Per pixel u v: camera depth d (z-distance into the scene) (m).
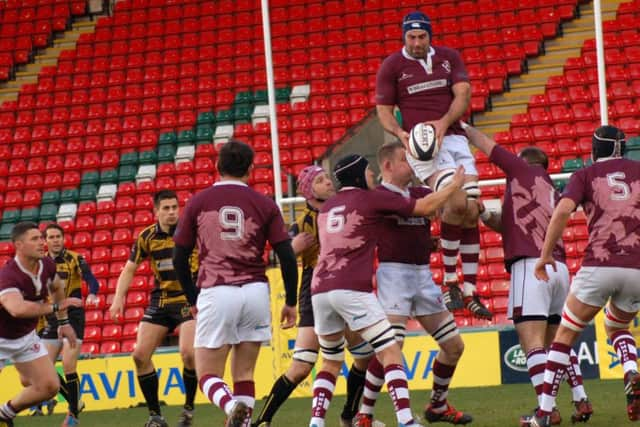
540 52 68.50
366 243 23.69
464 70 25.84
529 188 26.12
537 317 25.77
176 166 67.12
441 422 29.41
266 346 43.47
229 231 22.58
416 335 42.50
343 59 71.50
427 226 25.83
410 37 25.59
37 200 67.31
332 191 27.98
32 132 72.12
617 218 23.62
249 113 69.56
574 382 27.25
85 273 36.50
